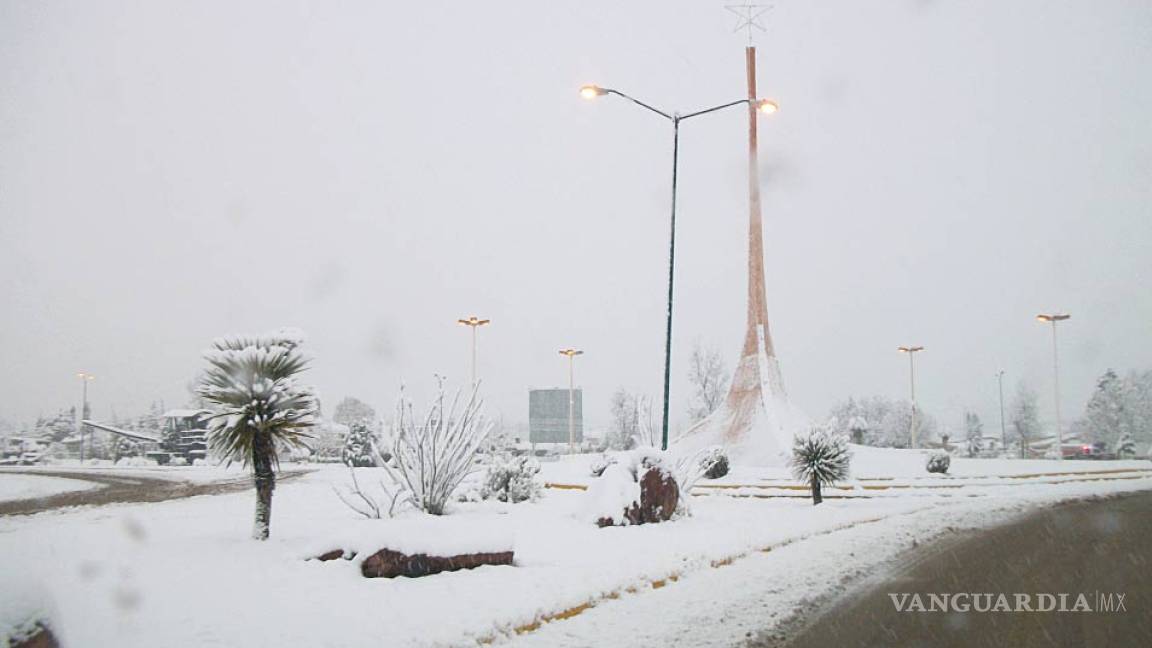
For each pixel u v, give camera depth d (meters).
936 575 11.80
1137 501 24.75
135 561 10.09
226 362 11.92
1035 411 92.19
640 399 23.77
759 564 12.27
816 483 22.67
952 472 39.50
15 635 4.79
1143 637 8.09
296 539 12.23
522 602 8.50
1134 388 86.38
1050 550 14.23
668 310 21.78
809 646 7.75
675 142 22.55
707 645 7.70
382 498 19.20
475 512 16.66
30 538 12.46
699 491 29.03
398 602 8.31
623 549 12.29
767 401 46.16
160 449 70.88
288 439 12.09
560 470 39.28
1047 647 7.73
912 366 68.25
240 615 7.63
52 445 96.81
